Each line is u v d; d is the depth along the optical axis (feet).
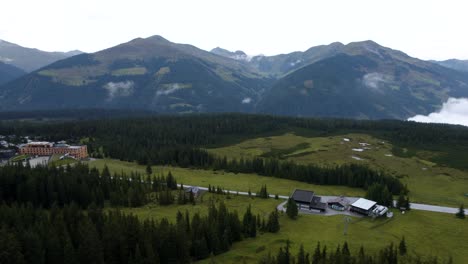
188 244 328.70
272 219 391.65
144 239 316.19
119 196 476.54
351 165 654.53
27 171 496.23
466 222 442.50
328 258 299.58
